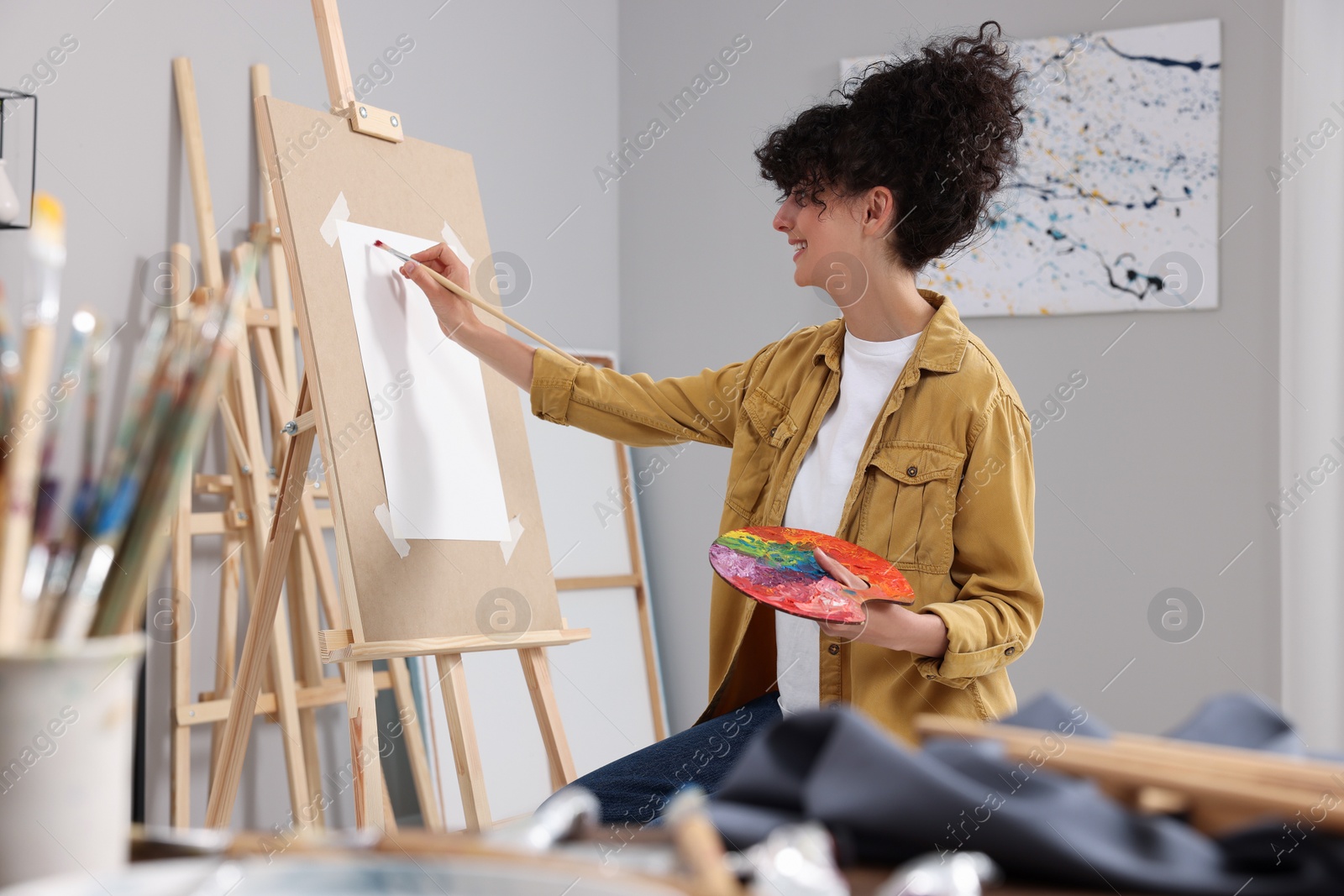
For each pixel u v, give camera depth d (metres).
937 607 1.36
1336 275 2.43
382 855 0.57
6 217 1.70
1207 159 2.55
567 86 3.02
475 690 2.55
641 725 2.91
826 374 1.65
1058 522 2.65
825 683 1.49
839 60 2.93
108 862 0.58
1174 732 0.75
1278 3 2.51
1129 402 2.61
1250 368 2.52
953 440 1.49
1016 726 0.72
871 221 1.55
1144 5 2.62
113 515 0.58
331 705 2.33
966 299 2.74
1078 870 0.54
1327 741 2.41
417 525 1.53
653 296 3.14
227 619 2.06
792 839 0.53
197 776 2.10
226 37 2.19
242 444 2.06
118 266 2.00
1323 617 2.43
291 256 1.48
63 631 0.57
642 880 0.51
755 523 1.67
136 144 2.03
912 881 0.50
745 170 3.04
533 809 2.60
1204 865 0.55
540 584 1.70
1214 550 2.53
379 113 1.69
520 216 2.88
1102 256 2.63
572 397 1.73
